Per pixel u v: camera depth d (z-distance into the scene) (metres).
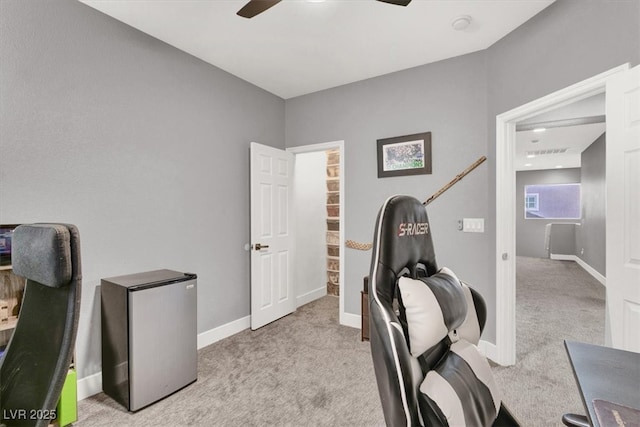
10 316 1.69
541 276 5.91
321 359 2.57
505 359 2.44
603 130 4.94
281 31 2.39
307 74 3.14
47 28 1.89
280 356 2.63
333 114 3.47
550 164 8.00
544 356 2.59
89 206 2.09
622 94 1.61
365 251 3.26
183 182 2.68
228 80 3.09
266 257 3.40
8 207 1.76
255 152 3.27
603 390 0.79
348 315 3.36
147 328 1.96
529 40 2.22
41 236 0.75
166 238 2.55
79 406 1.95
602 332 3.11
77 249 0.74
